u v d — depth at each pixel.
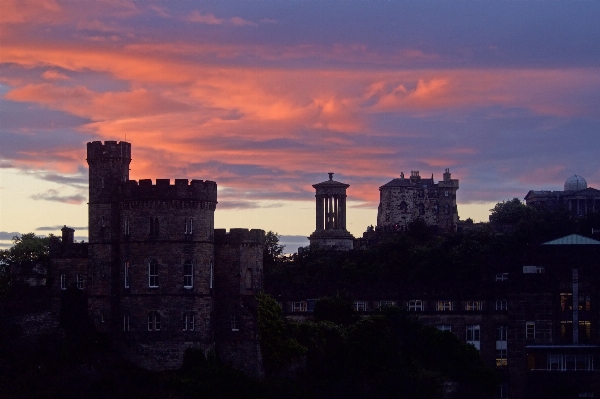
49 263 198.00
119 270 189.38
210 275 188.50
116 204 191.25
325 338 199.62
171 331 184.00
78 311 190.88
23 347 182.25
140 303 184.88
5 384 170.75
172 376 181.25
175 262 184.75
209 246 188.25
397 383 199.12
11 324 184.25
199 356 183.88
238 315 192.38
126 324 185.75
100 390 174.38
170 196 184.88
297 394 189.50
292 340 196.88
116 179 191.88
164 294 184.25
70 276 196.00
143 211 185.62
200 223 186.62
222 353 191.75
